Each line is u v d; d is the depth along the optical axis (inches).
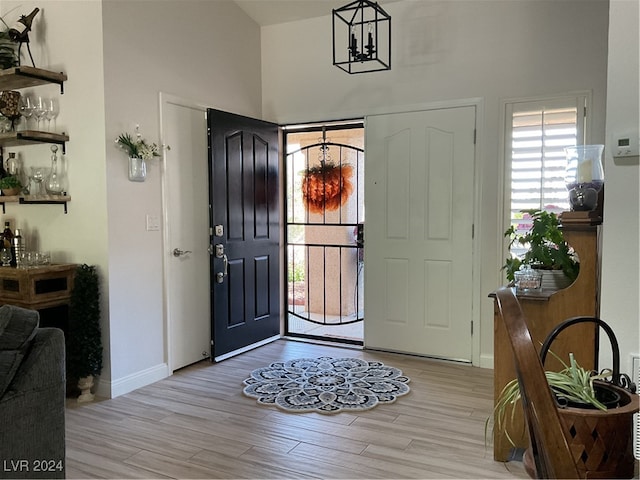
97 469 97.6
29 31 142.0
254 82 190.4
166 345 152.8
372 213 176.1
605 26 141.7
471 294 162.2
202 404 130.5
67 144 139.2
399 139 170.4
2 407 76.7
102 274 135.3
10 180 139.2
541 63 149.3
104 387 136.3
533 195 152.3
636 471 82.7
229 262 169.6
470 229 161.3
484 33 156.2
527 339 36.7
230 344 171.0
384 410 126.0
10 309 79.5
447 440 109.4
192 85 161.0
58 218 142.3
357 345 185.9
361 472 96.2
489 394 136.9
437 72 163.3
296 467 98.3
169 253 153.7
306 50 185.0
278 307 195.6
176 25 154.7
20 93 146.9
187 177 160.1
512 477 93.9
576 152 100.6
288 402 131.0
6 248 139.7
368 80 174.4
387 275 175.0
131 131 140.3
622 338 95.5
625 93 93.9
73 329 131.8
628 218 94.2
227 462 100.3
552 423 34.9
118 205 137.0
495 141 156.1
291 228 215.0
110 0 133.3
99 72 132.4
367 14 172.2
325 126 192.7
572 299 97.4
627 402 77.7
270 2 177.2
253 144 179.6
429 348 169.6
